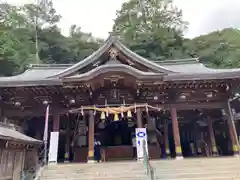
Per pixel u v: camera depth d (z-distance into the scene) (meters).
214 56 40.72
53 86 13.16
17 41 37.75
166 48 42.50
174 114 14.04
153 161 10.91
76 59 43.09
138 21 46.44
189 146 19.83
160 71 13.50
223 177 8.93
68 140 16.55
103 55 14.16
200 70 16.58
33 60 36.25
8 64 33.16
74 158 16.02
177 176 9.15
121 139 17.03
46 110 13.89
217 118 19.16
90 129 13.07
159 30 43.03
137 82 13.08
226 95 14.32
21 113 14.34
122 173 9.62
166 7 47.78
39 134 17.20
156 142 16.14
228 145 19.39
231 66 38.00
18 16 47.94
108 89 14.13
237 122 18.50
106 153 15.42
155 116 17.36
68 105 14.23
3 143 8.40
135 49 41.88
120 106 13.86
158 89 13.98
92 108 13.39
